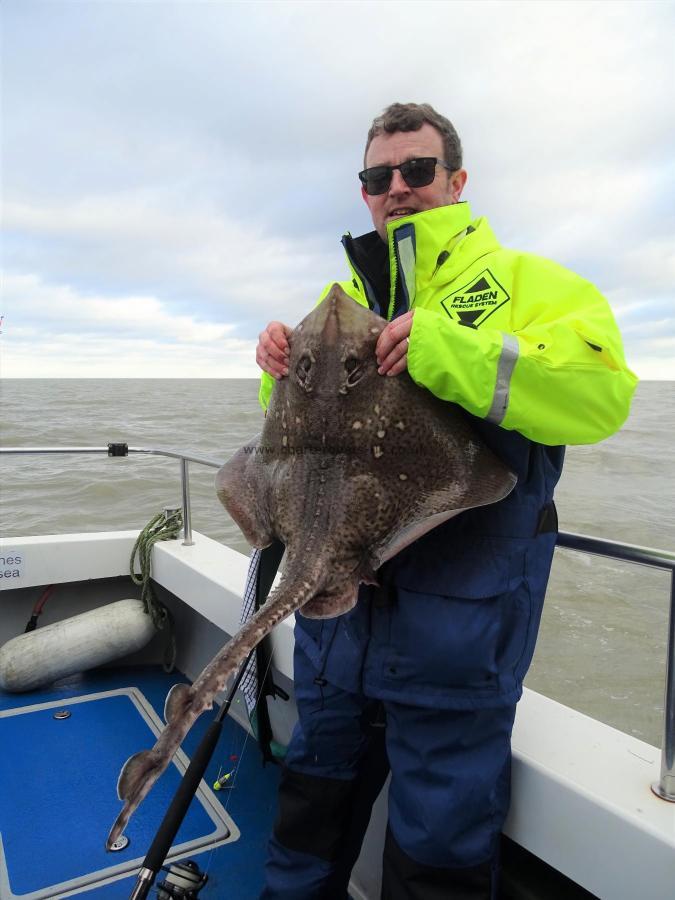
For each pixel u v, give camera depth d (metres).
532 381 1.41
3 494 11.84
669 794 1.60
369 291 1.98
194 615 3.84
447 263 1.76
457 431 1.60
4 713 3.38
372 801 2.02
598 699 4.56
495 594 1.56
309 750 1.89
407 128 1.89
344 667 1.74
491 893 1.66
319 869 1.86
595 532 9.16
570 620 5.74
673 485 13.23
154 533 3.93
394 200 1.93
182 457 3.69
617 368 1.44
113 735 3.19
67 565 3.88
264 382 2.31
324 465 1.62
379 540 1.55
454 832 1.60
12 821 2.59
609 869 1.59
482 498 1.51
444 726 1.62
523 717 2.01
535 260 1.67
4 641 4.00
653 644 5.29
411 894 1.64
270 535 1.75
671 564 1.62
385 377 1.59
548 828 1.72
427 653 1.58
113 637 3.68
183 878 2.22
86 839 2.51
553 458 1.71
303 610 1.48
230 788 2.82
